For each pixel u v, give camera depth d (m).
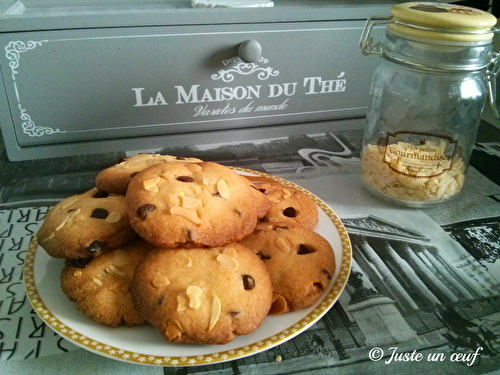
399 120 0.83
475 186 0.89
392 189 0.80
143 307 0.51
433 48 0.68
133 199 0.57
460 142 0.80
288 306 0.55
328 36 0.99
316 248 0.61
